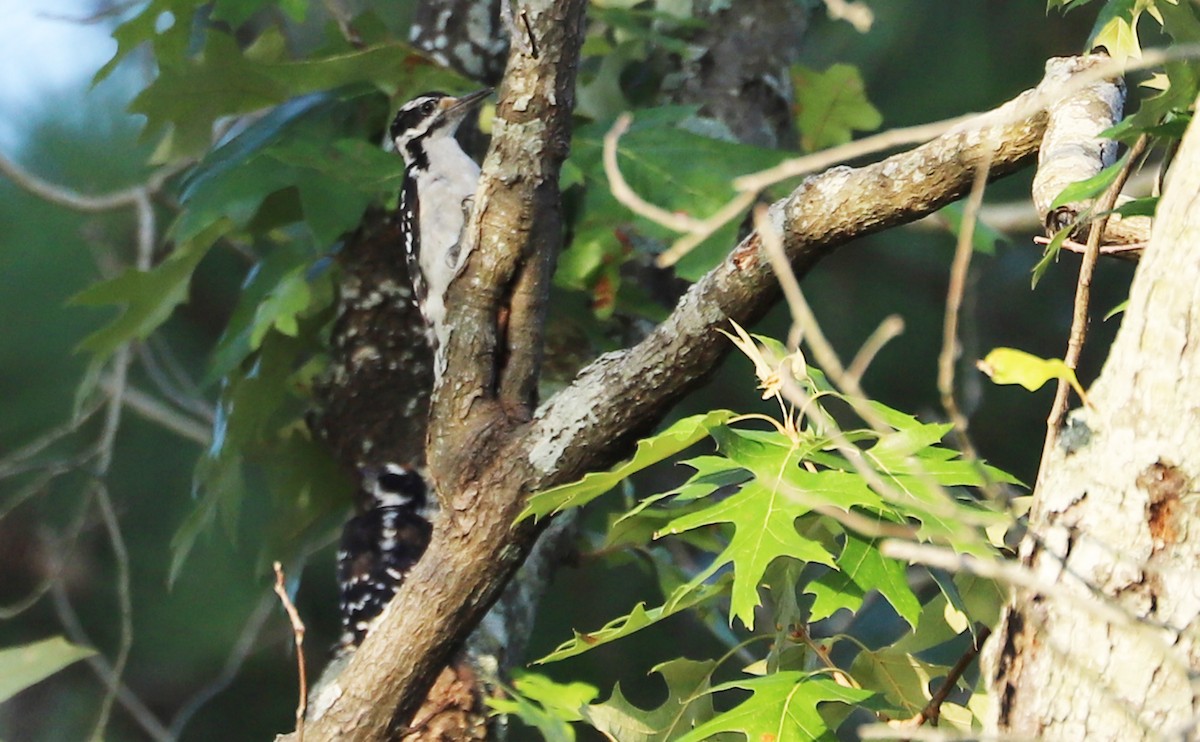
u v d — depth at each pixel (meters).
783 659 6.42
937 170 6.20
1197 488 4.30
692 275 8.91
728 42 10.85
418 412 9.32
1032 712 4.54
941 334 13.69
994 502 5.66
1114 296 14.04
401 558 8.75
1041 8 13.37
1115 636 4.38
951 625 6.22
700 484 5.88
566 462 6.84
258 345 9.58
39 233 12.76
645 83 11.03
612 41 11.66
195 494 10.36
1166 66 5.58
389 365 9.40
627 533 6.80
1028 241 14.29
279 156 9.13
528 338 7.12
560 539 9.16
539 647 12.84
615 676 12.80
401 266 9.55
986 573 4.15
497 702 5.45
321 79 9.63
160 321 10.12
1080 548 4.48
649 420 6.76
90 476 11.27
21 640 13.09
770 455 5.73
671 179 9.17
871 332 13.71
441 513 7.10
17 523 12.89
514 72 6.85
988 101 13.40
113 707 13.25
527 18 6.72
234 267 13.87
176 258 10.05
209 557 13.08
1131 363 4.45
